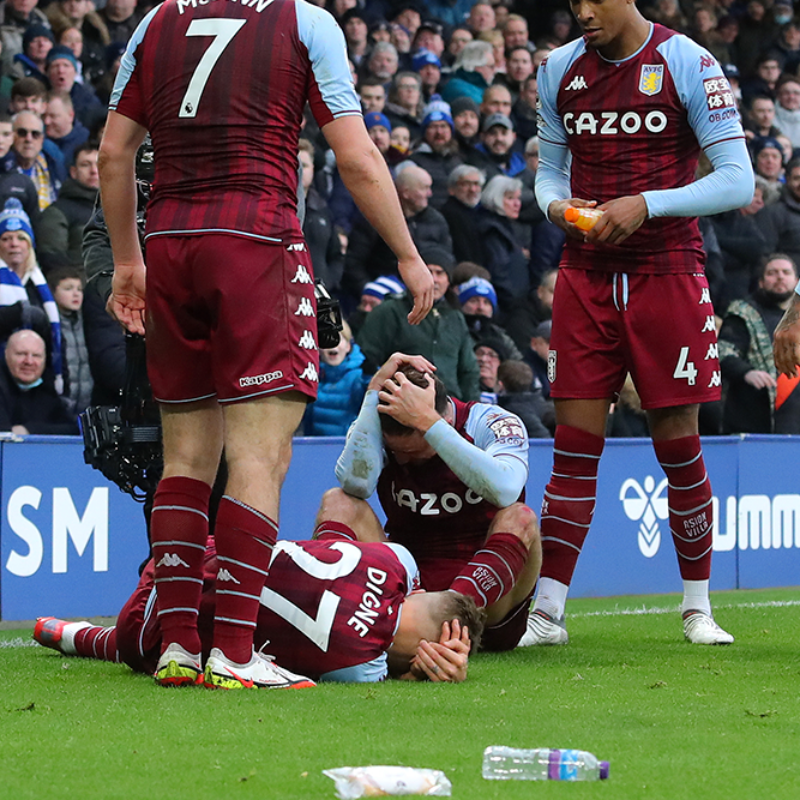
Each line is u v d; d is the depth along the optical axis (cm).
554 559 1708
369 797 735
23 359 2570
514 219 3438
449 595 1275
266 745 874
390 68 3612
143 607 1267
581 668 1391
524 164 3753
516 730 951
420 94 3647
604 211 1598
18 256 2617
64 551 2130
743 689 1216
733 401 3388
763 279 3562
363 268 3219
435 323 2792
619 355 1705
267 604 1194
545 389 3366
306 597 1198
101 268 1576
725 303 3722
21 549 2080
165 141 1159
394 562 1264
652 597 2661
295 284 1144
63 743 880
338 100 1170
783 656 1528
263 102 1141
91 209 2805
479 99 3806
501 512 1427
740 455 2866
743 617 2072
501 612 1498
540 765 793
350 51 3669
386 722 971
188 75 1145
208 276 1124
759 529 2909
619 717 1024
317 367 1170
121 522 2198
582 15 1612
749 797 750
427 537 1502
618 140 1664
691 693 1183
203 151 1138
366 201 1180
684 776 802
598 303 1686
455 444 1378
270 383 1123
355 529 1428
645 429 3153
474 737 918
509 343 3184
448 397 1452
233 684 1127
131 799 727
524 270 3478
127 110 1213
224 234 1120
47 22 3169
